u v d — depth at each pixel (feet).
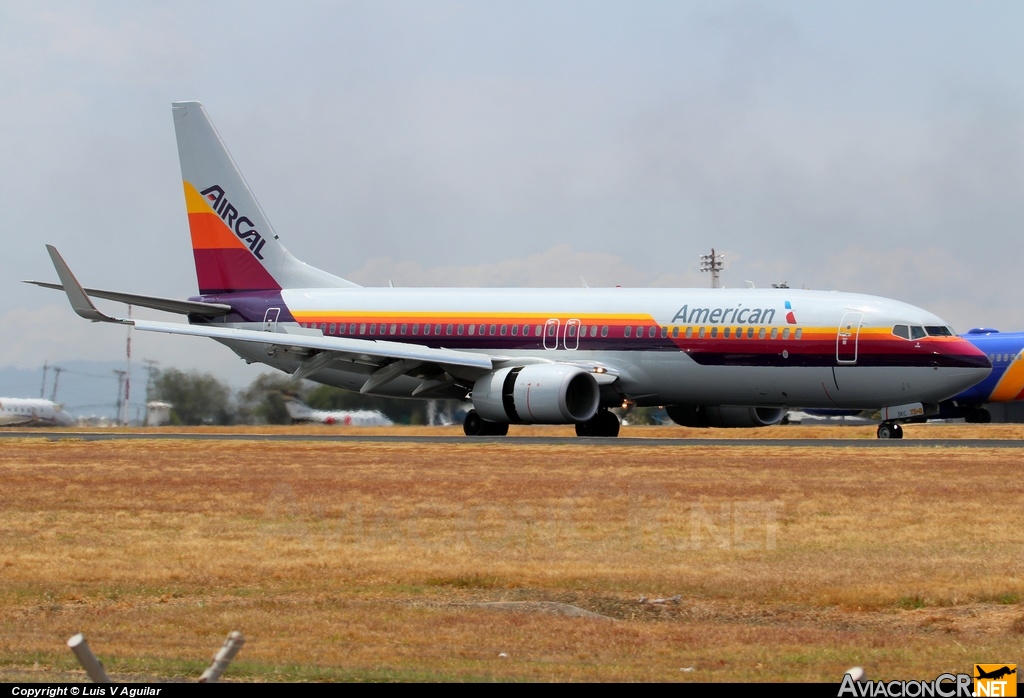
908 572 195.31
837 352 456.45
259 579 196.85
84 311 513.86
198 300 590.55
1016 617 168.76
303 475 329.72
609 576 194.70
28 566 208.03
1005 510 256.32
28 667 137.49
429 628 161.38
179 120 589.32
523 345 511.81
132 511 266.57
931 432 597.93
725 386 479.00
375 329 543.39
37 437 517.55
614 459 363.76
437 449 410.52
